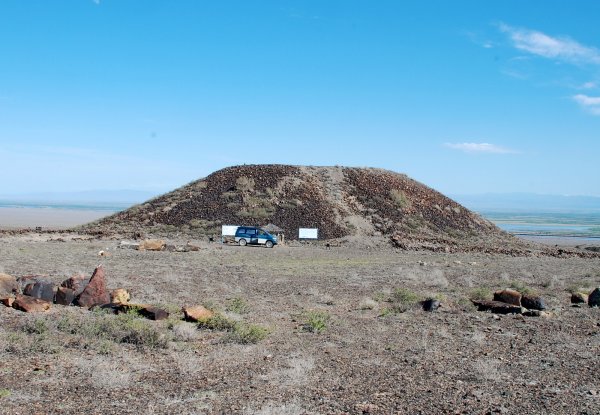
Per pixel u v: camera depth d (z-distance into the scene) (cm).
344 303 2055
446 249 5388
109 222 6419
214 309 1742
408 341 1412
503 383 1038
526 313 1891
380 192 7250
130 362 1130
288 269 3309
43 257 3431
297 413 830
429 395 952
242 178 6969
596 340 1468
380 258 4431
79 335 1328
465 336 1496
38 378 998
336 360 1195
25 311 1594
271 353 1241
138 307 1609
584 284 2888
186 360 1145
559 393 974
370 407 874
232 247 5047
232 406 869
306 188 6912
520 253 5578
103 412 832
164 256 3962
